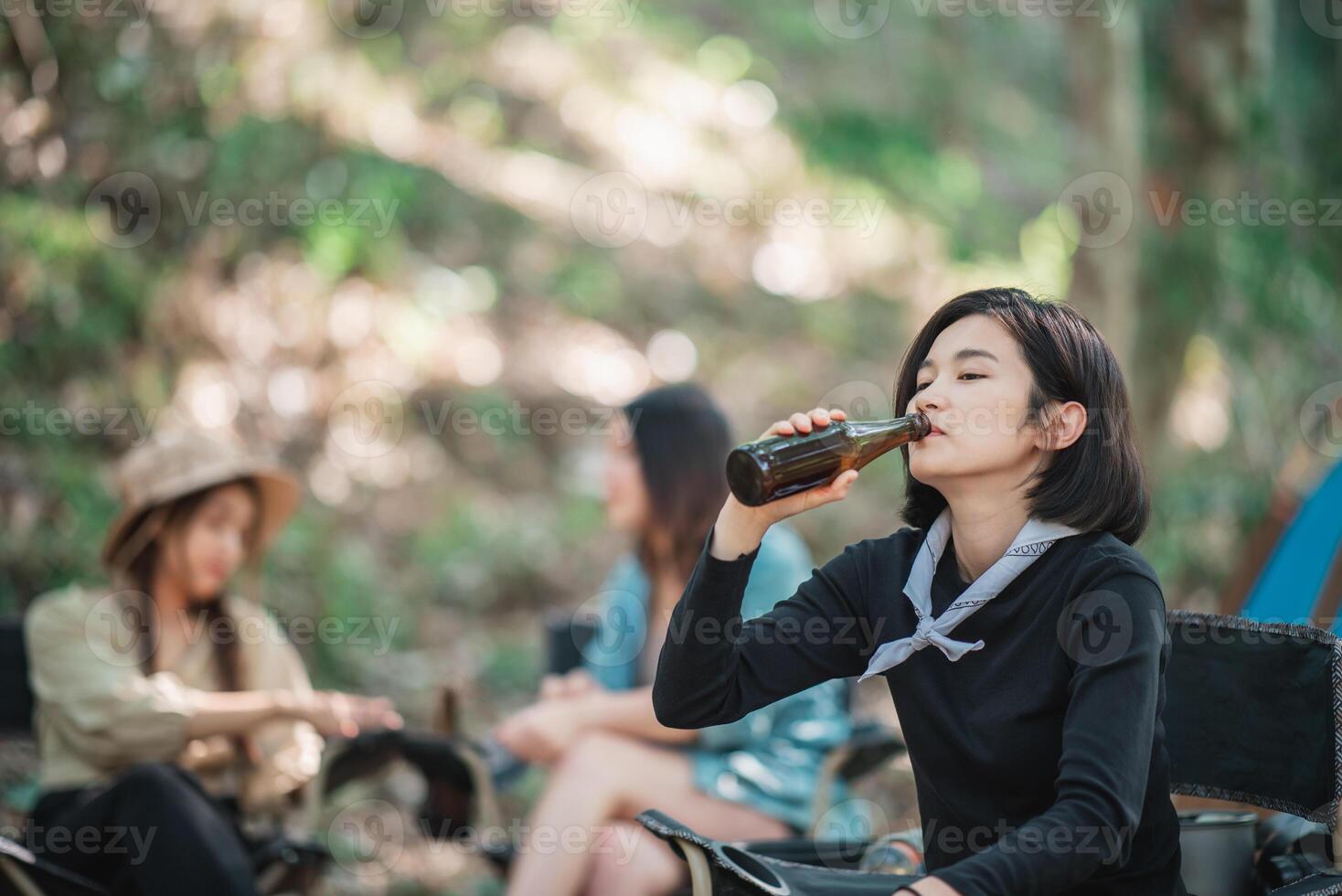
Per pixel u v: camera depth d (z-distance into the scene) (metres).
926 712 2.35
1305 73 7.93
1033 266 11.20
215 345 6.95
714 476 4.15
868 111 12.81
